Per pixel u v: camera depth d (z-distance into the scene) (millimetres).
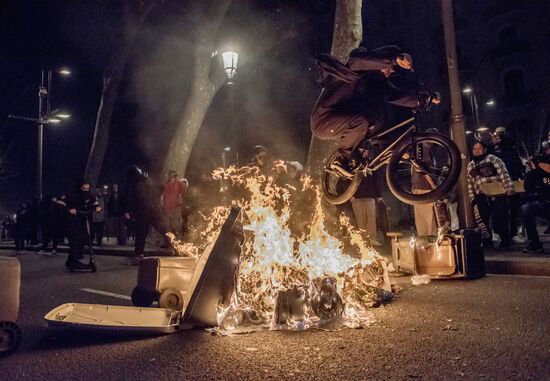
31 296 6168
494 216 8742
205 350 3451
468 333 3609
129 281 7445
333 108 5023
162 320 4191
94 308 4367
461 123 7324
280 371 2945
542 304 4488
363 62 4832
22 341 3879
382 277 5148
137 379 2920
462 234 6160
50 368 3178
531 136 35781
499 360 2971
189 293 4285
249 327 3945
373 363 3016
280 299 3984
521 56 36250
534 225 7727
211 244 4520
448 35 7402
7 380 2979
